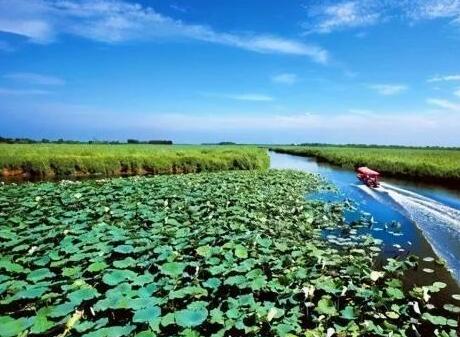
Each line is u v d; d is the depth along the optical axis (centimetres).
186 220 1098
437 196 1902
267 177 2395
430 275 798
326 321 562
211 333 529
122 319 563
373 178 2278
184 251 824
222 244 871
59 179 2855
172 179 2175
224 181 2094
